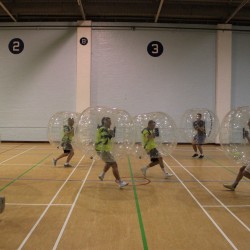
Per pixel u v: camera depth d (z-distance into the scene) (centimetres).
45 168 721
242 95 1267
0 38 1251
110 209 427
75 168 723
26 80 1255
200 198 486
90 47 1229
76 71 1244
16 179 606
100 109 530
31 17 1242
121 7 1177
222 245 314
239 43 1260
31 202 455
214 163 811
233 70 1265
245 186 562
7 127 1265
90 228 357
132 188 545
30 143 1250
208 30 1255
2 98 1261
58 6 1171
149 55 1252
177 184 579
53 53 1248
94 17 1242
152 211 421
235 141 507
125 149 528
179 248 306
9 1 1162
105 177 631
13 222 374
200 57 1259
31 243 315
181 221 383
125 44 1248
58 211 416
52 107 1255
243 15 1195
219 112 1241
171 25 1247
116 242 319
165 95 1259
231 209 432
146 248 305
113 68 1250
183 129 1004
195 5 1176
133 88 1255
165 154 625
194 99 1261
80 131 540
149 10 1178
